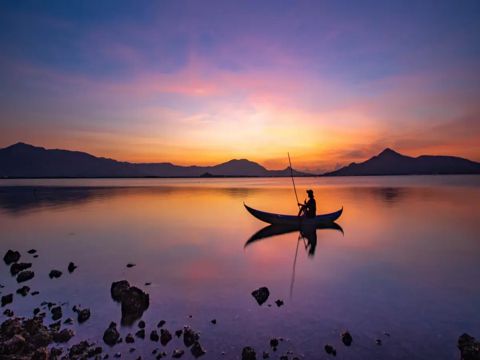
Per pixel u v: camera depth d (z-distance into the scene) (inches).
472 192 1857.8
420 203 1237.7
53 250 512.4
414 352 212.5
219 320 259.3
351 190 2305.6
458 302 294.8
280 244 551.5
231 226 745.6
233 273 388.8
